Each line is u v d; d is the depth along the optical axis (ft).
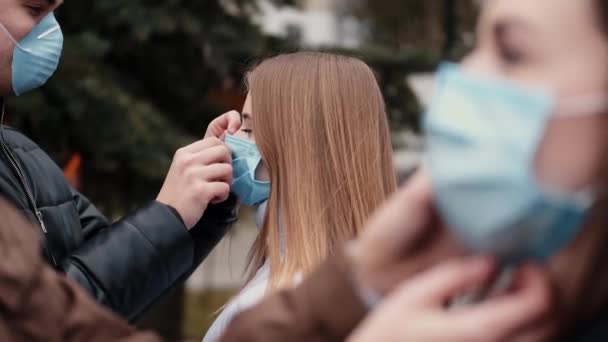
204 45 19.62
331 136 7.70
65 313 4.26
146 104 18.97
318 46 22.07
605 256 3.13
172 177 8.15
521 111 3.07
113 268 7.82
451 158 3.14
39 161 8.66
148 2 19.19
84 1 19.07
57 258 8.31
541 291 3.13
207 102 20.44
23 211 7.94
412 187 3.41
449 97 3.22
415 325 3.18
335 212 7.58
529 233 3.11
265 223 7.97
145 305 8.13
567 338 3.25
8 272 4.09
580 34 3.13
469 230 3.14
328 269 3.73
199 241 8.73
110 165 18.30
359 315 3.60
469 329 3.09
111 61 19.74
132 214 8.09
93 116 18.07
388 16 39.29
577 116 3.06
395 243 3.45
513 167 3.03
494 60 3.26
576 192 3.06
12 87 8.34
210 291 27.71
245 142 8.18
